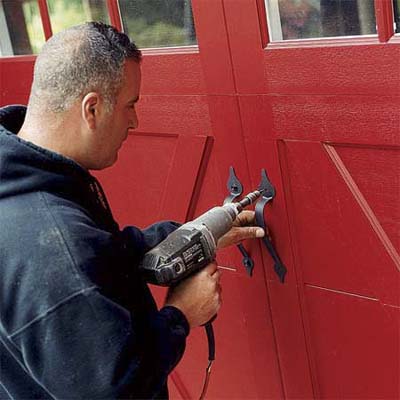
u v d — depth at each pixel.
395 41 1.32
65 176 1.19
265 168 1.62
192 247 1.33
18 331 1.10
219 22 1.57
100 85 1.18
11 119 1.32
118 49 1.21
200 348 2.03
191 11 1.65
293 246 1.66
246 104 1.60
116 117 1.24
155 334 1.22
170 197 1.87
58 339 1.09
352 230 1.54
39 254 1.09
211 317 1.37
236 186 1.71
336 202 1.54
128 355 1.12
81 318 1.09
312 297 1.70
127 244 1.42
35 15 2.01
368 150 1.45
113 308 1.11
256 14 1.49
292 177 1.59
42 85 1.19
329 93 1.45
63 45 1.19
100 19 1.88
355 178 1.49
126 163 1.95
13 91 2.13
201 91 1.67
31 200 1.14
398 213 1.45
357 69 1.39
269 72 1.52
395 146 1.39
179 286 1.34
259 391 1.95
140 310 1.27
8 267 1.11
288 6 1.48
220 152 1.71
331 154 1.50
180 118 1.75
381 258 1.52
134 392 1.14
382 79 1.36
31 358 1.11
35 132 1.22
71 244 1.11
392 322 1.56
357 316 1.63
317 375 1.80
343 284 1.62
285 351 1.82
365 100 1.40
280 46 1.49
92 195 1.27
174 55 1.70
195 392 2.13
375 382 1.68
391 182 1.44
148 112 1.82
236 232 1.60
